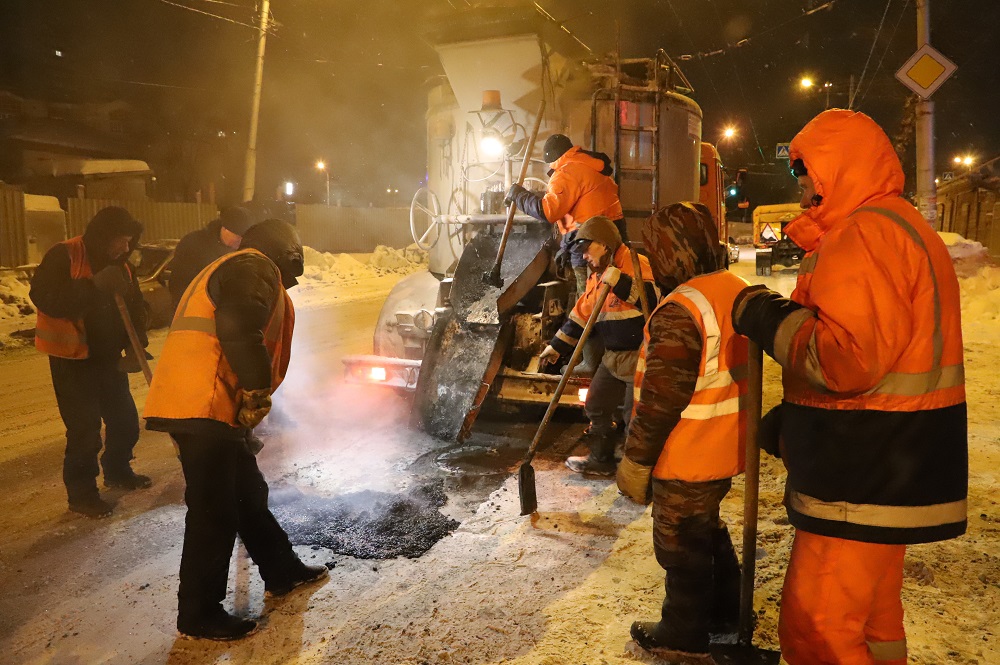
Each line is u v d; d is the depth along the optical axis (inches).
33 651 108.2
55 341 151.4
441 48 220.7
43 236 611.2
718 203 331.9
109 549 141.6
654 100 230.2
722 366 92.9
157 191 1533.0
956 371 72.8
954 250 618.8
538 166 228.5
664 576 126.4
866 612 77.0
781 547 135.9
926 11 469.1
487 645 106.0
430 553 137.2
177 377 107.0
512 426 221.3
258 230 121.0
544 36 210.2
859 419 71.5
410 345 219.3
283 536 123.4
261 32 704.4
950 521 72.2
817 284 71.4
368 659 103.5
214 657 106.0
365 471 182.4
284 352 124.3
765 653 93.8
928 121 475.8
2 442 211.2
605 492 167.8
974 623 109.8
